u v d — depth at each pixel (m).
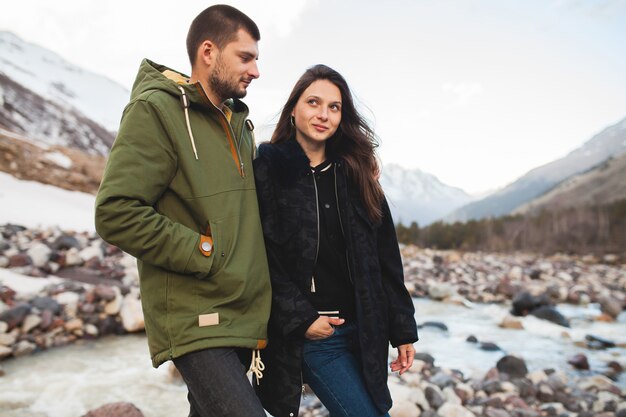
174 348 1.99
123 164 1.93
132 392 4.85
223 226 2.10
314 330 2.26
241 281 2.09
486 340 7.93
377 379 2.37
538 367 6.48
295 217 2.38
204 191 2.09
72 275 8.67
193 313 2.02
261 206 2.35
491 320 9.54
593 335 8.03
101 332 6.47
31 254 8.67
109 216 1.89
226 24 2.15
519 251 33.31
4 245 9.65
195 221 2.10
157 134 2.00
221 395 1.95
